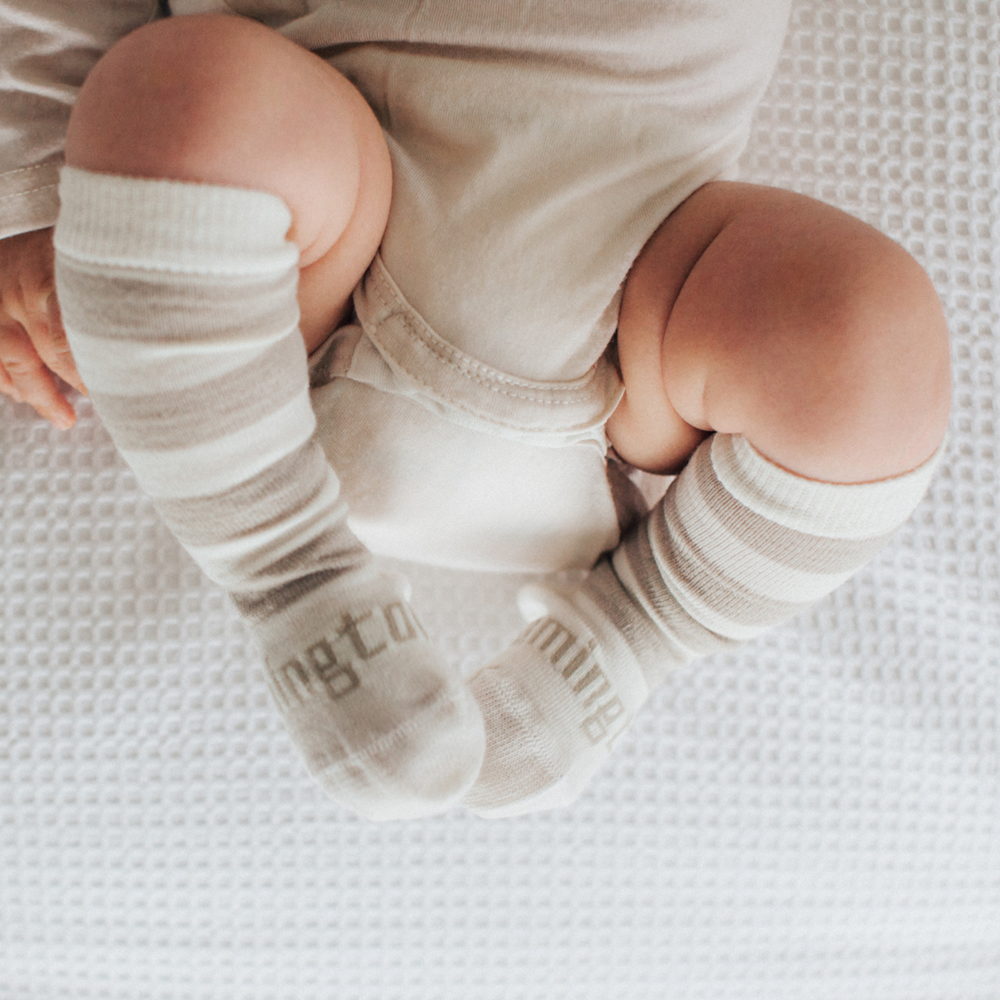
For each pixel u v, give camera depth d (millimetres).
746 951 780
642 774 772
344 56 532
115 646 737
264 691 747
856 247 484
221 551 454
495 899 762
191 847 741
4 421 739
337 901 751
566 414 532
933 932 803
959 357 810
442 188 517
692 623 575
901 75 819
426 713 438
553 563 643
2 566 732
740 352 489
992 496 806
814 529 496
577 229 520
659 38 501
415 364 514
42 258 640
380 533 588
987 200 821
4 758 726
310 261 501
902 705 790
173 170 396
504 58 510
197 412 417
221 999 748
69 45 614
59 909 733
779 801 778
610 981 771
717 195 547
